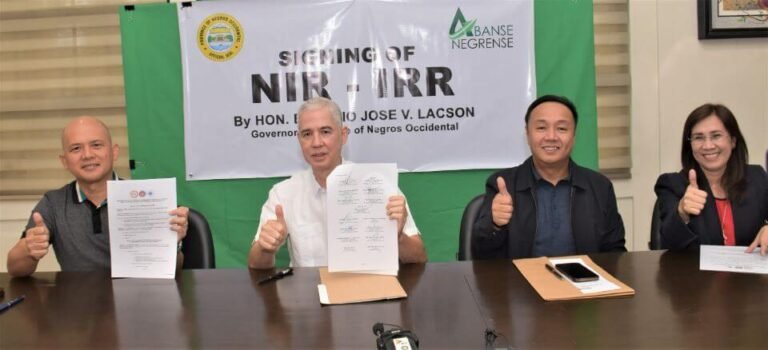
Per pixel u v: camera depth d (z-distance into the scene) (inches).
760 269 57.9
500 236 70.6
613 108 110.8
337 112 78.7
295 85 108.3
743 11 108.0
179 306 53.4
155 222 64.3
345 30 107.8
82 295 57.9
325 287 56.9
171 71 108.7
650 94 110.6
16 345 45.1
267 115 108.7
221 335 45.8
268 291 57.4
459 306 50.4
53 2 110.0
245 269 66.9
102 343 44.9
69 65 111.1
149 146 109.7
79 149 75.0
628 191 112.3
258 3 107.4
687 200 66.0
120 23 107.8
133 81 108.6
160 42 108.1
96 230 76.5
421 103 108.1
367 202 59.5
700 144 74.3
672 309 47.5
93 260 76.5
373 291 54.9
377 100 108.3
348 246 59.4
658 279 56.0
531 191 78.4
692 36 109.8
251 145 109.3
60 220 77.3
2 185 114.0
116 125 111.7
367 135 108.9
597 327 44.2
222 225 111.4
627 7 109.0
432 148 108.9
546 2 106.7
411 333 42.9
